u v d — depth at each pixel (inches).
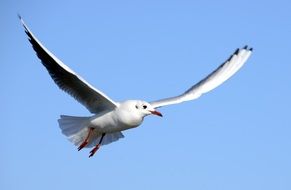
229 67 528.7
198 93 514.9
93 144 489.1
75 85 464.4
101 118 465.4
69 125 477.4
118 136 497.0
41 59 453.1
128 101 463.2
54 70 459.5
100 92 450.6
